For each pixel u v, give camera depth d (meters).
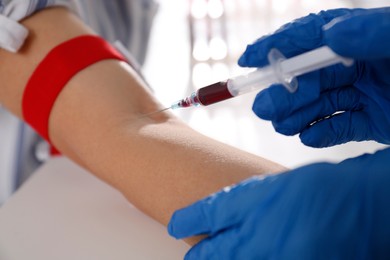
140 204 0.60
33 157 0.99
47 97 0.67
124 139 0.62
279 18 1.46
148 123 0.65
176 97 1.34
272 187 0.47
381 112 0.66
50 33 0.68
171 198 0.57
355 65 0.64
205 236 0.55
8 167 0.96
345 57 0.51
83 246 0.63
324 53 0.51
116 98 0.66
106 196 0.74
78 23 0.73
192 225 0.51
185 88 1.38
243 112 1.32
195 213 0.50
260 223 0.47
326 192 0.46
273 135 1.24
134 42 1.10
